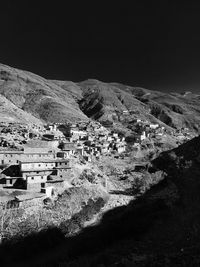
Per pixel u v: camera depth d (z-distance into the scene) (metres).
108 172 168.00
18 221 84.94
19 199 92.00
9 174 114.75
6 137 156.38
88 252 65.62
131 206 102.19
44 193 102.75
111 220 88.38
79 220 91.06
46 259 70.94
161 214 74.56
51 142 165.00
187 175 96.38
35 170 114.69
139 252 52.59
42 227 84.00
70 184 118.50
